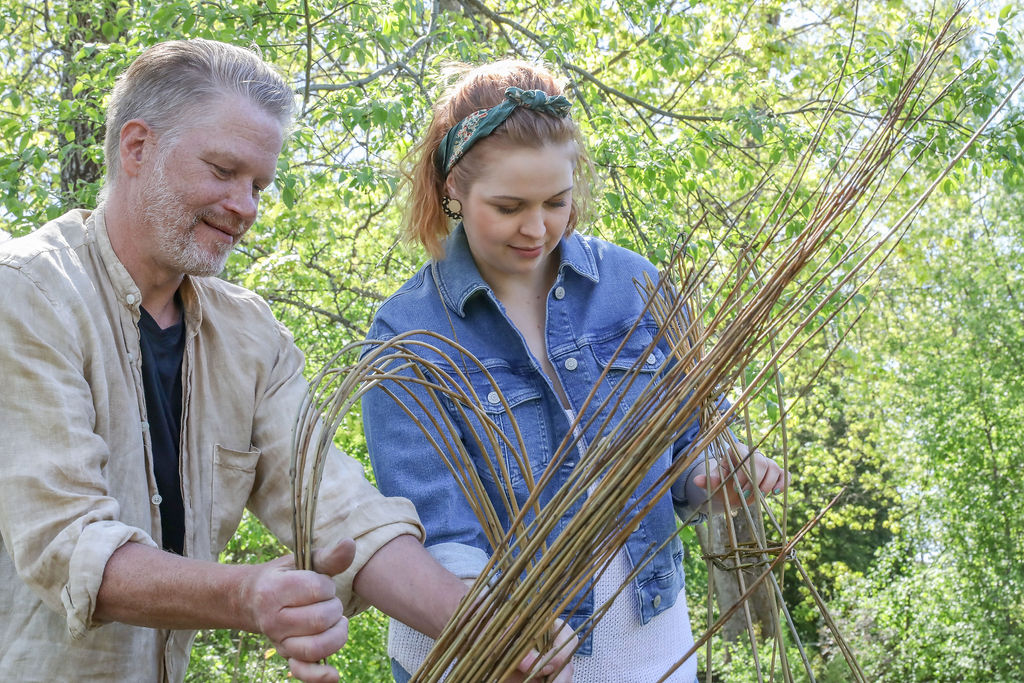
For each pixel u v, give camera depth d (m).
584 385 1.51
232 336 1.48
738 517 6.31
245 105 1.35
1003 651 10.99
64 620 1.26
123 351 1.36
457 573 1.33
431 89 4.50
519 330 1.52
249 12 4.09
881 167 1.18
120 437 1.34
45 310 1.26
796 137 4.70
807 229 1.11
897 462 12.61
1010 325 11.24
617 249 1.66
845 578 13.42
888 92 4.08
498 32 5.75
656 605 1.44
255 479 1.51
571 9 5.45
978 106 4.17
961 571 11.66
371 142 4.96
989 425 11.48
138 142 1.34
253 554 6.88
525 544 1.20
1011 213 11.03
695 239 4.20
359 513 1.32
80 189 4.59
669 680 1.45
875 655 11.42
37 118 4.79
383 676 6.84
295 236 5.07
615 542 1.15
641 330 1.57
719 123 5.36
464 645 1.16
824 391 9.59
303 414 1.16
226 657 6.89
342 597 1.30
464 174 1.41
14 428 1.20
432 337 1.51
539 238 1.39
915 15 4.48
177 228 1.34
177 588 1.10
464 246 1.57
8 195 4.14
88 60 4.84
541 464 1.47
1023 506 11.14
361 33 4.32
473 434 1.38
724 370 1.11
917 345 11.81
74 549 1.13
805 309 3.08
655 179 4.52
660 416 1.10
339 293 5.79
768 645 8.57
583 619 1.39
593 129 4.94
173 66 1.33
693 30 5.50
